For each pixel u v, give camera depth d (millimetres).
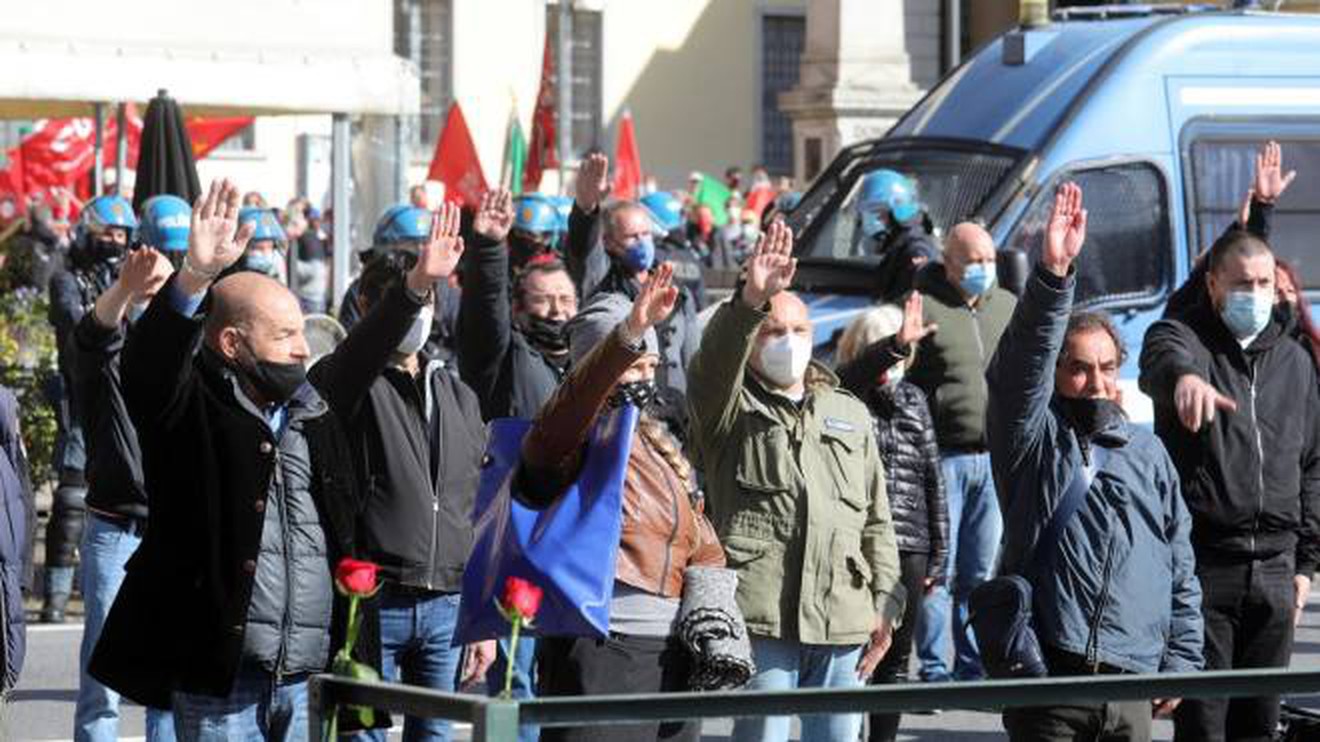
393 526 23469
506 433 20906
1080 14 47688
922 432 29469
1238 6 47781
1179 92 44000
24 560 24422
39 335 47406
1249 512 24281
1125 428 22438
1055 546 22078
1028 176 43031
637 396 20469
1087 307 42719
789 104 108562
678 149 122125
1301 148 44594
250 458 19812
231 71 56531
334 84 57594
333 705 15188
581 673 20359
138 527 26891
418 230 37281
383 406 23578
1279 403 24500
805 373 24562
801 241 45281
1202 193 43812
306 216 82188
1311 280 44312
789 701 14664
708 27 122500
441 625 23922
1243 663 24750
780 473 23688
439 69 116438
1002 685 15203
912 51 114812
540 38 117688
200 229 19453
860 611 23969
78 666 37438
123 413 26609
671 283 19859
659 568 20672
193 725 19953
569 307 28547
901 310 31328
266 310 19922
